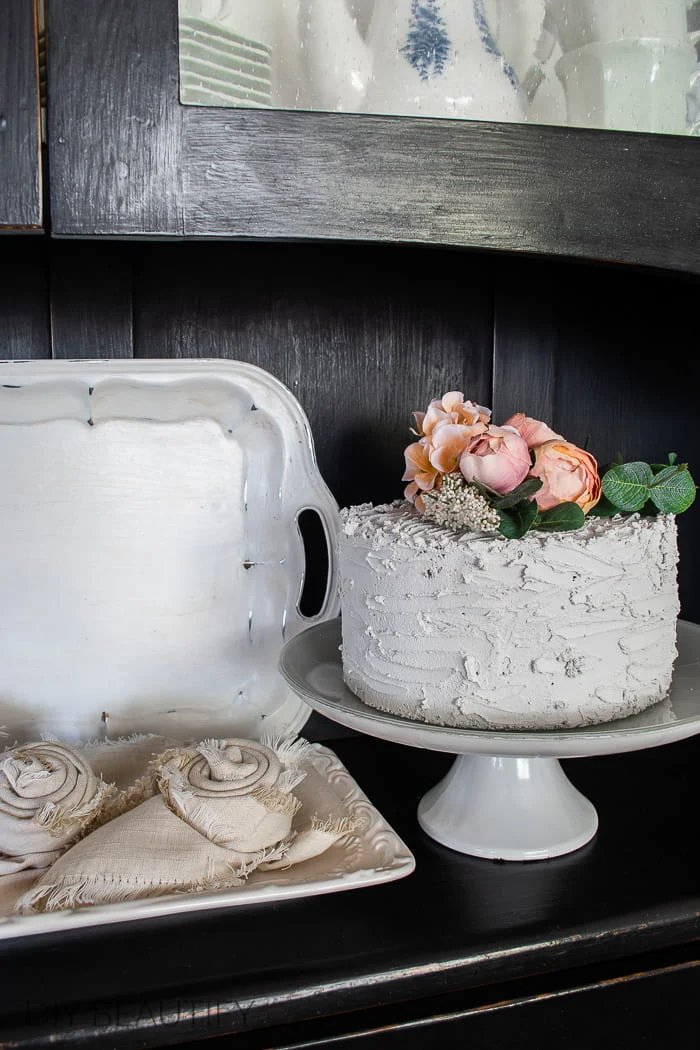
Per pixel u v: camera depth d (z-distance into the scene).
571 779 0.76
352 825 0.60
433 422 0.61
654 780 0.76
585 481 0.57
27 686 0.73
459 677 0.54
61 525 0.72
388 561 0.56
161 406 0.73
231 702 0.76
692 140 0.62
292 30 0.54
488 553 0.53
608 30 0.59
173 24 0.52
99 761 0.65
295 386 0.82
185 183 0.53
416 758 0.80
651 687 0.57
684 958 0.58
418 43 0.57
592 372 0.90
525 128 0.58
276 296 0.81
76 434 0.72
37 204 0.52
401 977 0.51
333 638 0.73
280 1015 0.49
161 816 0.56
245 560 0.76
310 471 0.76
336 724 0.85
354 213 0.56
